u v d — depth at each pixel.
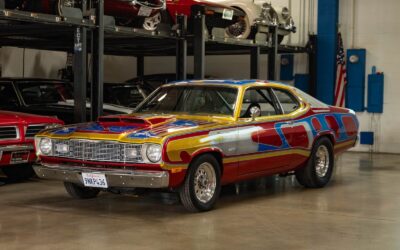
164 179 6.07
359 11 14.87
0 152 7.84
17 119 8.19
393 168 11.29
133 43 11.92
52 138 6.73
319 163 8.59
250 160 7.12
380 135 14.64
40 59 15.77
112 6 9.45
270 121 7.48
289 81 15.74
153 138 6.11
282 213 6.74
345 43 15.05
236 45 12.15
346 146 9.11
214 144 6.60
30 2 8.43
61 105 10.48
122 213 6.65
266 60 16.03
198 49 10.29
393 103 14.48
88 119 10.35
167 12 10.67
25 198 7.57
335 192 8.27
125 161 6.22
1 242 5.33
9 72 14.91
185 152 6.25
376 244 5.39
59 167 6.61
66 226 5.98
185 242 5.38
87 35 10.05
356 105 14.81
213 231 5.81
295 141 7.84
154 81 13.78
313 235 5.71
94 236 5.57
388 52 14.55
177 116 7.13
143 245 5.25
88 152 6.46
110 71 17.38
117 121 6.89
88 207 6.98
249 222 6.23
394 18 14.46
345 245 5.34
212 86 7.48
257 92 7.54
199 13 10.26
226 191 8.28
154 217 6.44
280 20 12.73
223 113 7.12
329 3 14.87
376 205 7.30
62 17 8.20
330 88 14.97
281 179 9.52
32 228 5.89
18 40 11.61
